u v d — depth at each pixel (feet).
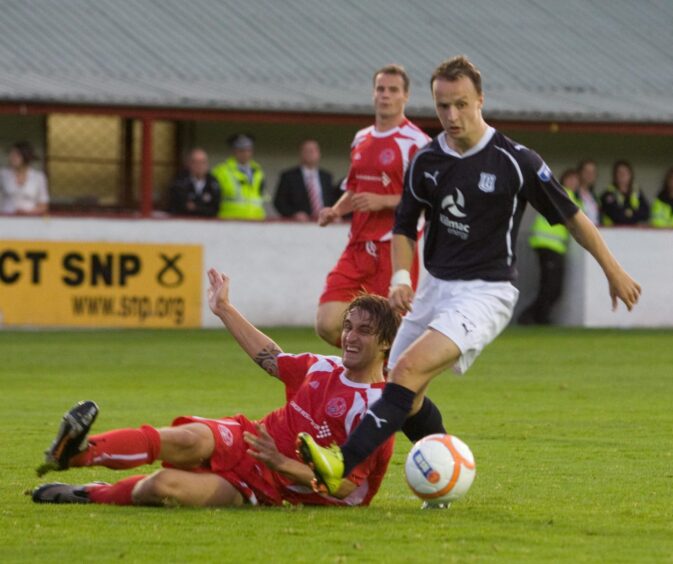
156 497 46.06
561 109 156.04
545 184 48.57
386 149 76.59
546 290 152.35
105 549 39.55
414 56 165.99
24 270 137.80
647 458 60.90
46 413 75.61
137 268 140.77
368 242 76.18
